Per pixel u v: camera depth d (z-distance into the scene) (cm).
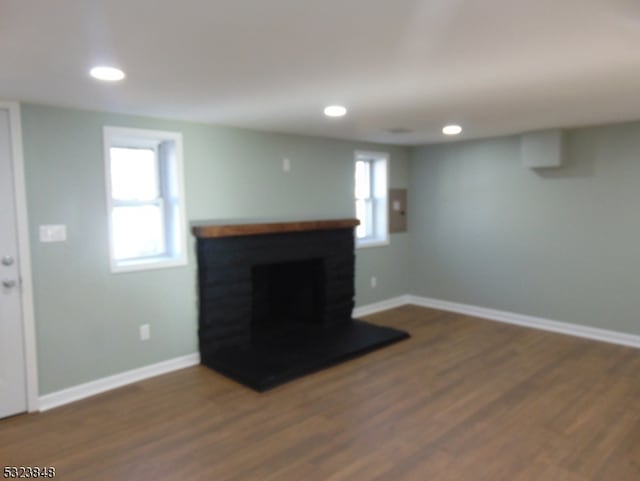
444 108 331
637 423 282
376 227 573
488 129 440
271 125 401
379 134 466
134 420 293
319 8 157
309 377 358
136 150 367
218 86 260
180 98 290
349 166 516
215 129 394
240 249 397
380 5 154
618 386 338
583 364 382
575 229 454
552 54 211
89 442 267
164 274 368
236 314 400
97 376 336
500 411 300
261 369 354
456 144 540
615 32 183
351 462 244
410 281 598
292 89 270
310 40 189
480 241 529
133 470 239
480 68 232
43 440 271
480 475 231
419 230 588
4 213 295
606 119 391
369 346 412
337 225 468
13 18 161
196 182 384
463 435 270
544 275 479
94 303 333
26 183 300
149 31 175
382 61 218
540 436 269
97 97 284
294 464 242
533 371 368
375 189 570
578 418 290
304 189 469
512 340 448
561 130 438
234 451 256
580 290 455
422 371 370
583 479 228
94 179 329
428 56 211
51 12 156
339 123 393
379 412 300
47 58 206
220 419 293
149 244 378
